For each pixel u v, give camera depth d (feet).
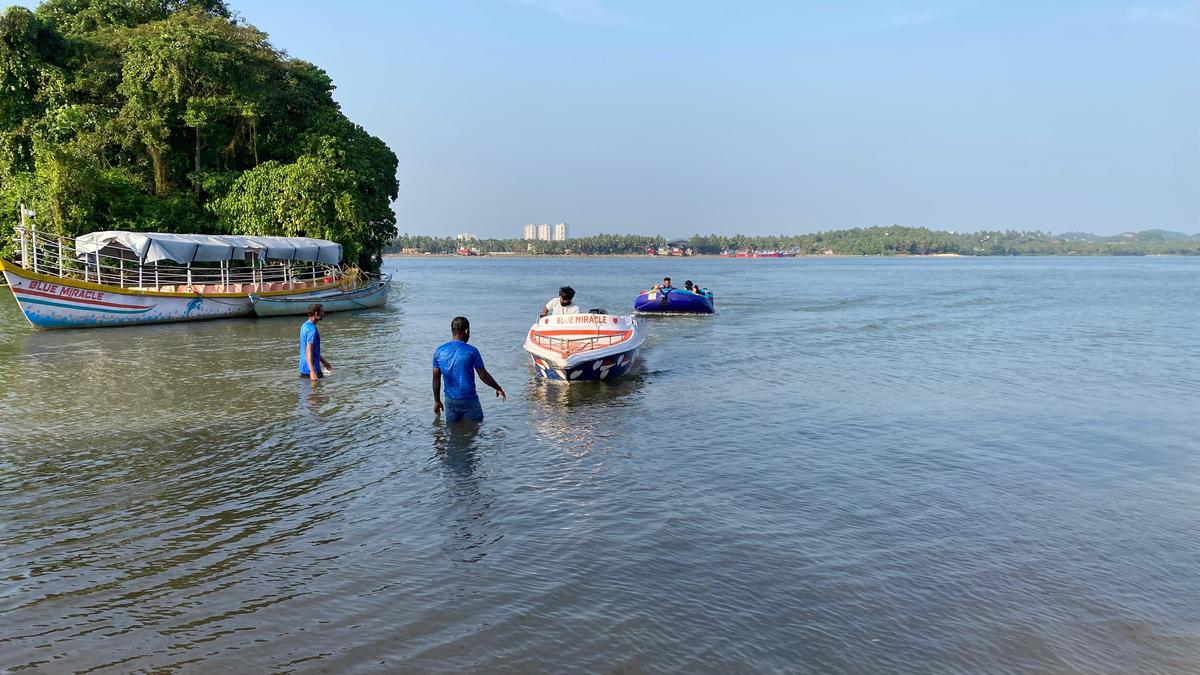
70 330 81.66
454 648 15.65
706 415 38.52
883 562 20.16
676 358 59.98
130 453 30.83
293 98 146.41
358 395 43.47
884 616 17.16
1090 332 81.00
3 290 138.31
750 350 65.10
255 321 94.38
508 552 20.67
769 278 265.54
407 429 35.06
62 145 116.37
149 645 15.79
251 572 19.39
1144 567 19.97
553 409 39.86
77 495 25.53
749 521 23.18
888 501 25.22
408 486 26.53
